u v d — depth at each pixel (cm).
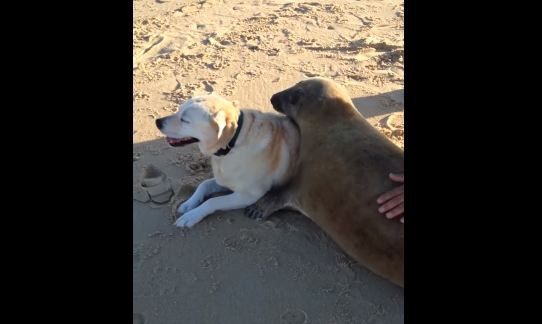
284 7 327
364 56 274
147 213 182
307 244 172
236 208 182
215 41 287
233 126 165
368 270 163
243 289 157
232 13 319
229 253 168
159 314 150
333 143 166
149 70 260
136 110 232
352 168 158
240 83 250
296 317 149
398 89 248
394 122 224
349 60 271
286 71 260
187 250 169
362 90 247
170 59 270
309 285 158
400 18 314
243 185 175
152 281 159
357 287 158
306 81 187
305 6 327
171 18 311
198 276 161
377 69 264
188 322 148
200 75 257
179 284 159
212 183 186
